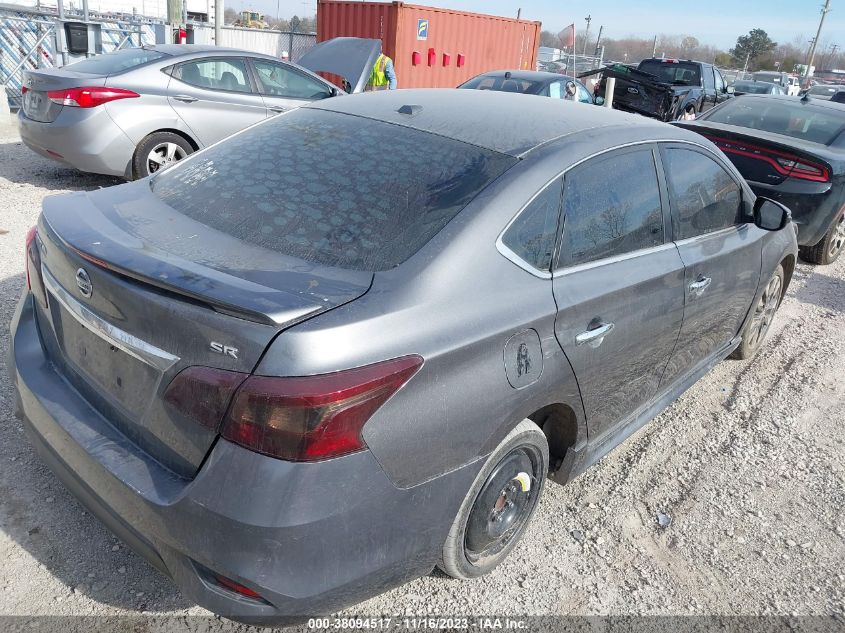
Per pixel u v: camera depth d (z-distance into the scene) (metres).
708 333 3.81
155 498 1.96
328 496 1.88
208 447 1.92
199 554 1.91
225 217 2.45
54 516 2.79
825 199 6.89
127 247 2.16
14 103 12.91
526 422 2.57
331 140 2.81
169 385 1.96
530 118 2.94
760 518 3.37
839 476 3.79
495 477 2.51
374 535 2.02
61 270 2.30
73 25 12.04
